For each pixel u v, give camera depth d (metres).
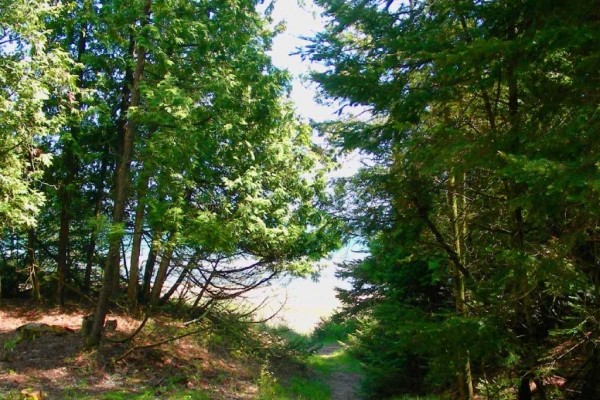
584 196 3.45
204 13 11.55
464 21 5.97
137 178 11.73
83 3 12.20
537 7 4.54
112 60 12.70
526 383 6.02
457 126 6.84
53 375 9.36
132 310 13.21
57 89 10.84
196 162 11.26
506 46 4.13
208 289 14.02
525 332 6.29
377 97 6.21
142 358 10.98
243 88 11.67
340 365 18.52
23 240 14.12
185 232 10.00
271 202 12.65
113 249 10.77
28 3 9.68
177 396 9.49
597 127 3.75
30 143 10.25
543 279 4.85
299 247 12.88
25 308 13.04
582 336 5.68
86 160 12.81
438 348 4.96
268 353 14.30
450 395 8.70
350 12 6.46
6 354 9.91
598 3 4.00
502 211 6.58
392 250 9.80
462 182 6.95
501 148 4.65
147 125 11.89
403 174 6.94
